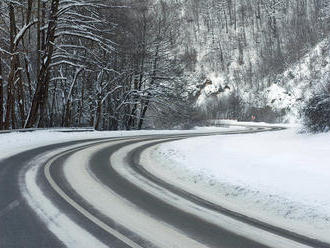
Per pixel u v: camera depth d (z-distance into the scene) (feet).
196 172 32.32
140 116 141.79
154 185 27.63
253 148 50.75
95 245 15.19
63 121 116.88
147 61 135.54
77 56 95.61
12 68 77.41
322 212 20.08
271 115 284.00
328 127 61.82
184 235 16.85
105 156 43.75
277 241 16.49
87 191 24.71
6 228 16.94
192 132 108.17
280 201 22.44
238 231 17.70
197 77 358.23
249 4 517.55
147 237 16.39
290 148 48.39
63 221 18.12
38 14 81.61
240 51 432.66
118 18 101.45
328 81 65.16
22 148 48.75
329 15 405.59
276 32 456.45
